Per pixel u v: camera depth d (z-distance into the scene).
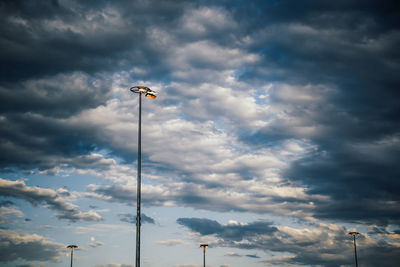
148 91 45.56
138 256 38.91
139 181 41.19
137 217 39.97
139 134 43.00
